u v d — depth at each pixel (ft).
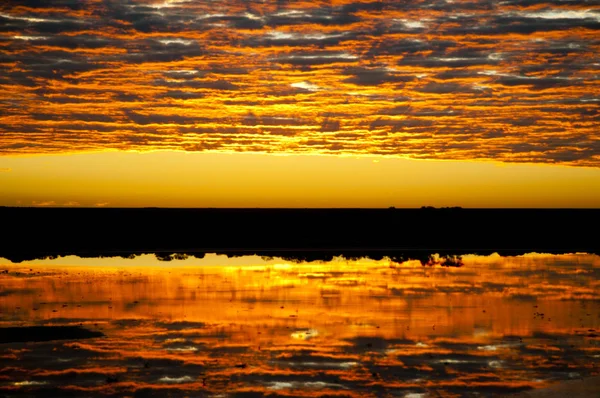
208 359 164.86
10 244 482.28
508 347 175.63
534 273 317.01
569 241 508.94
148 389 144.25
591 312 219.00
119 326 197.26
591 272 321.52
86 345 176.55
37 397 139.44
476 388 144.77
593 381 148.36
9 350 171.63
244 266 344.90
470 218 629.51
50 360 163.43
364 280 288.92
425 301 237.25
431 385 146.72
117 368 157.69
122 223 598.75
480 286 272.72
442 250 455.22
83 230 562.66
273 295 248.73
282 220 625.00
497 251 447.01
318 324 200.23
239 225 595.06
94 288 266.57
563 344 178.60
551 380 149.69
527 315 214.07
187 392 142.72
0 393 141.18
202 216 641.40
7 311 218.38
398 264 356.79
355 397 140.05
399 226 597.11
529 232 565.53
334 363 161.99
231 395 141.08
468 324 200.95
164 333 189.26
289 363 162.20
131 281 286.05
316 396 140.67
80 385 146.30
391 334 188.75
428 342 180.86
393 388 145.18
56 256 408.26
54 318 207.41
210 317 209.46
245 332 190.60
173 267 340.18
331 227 590.14
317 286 270.87
